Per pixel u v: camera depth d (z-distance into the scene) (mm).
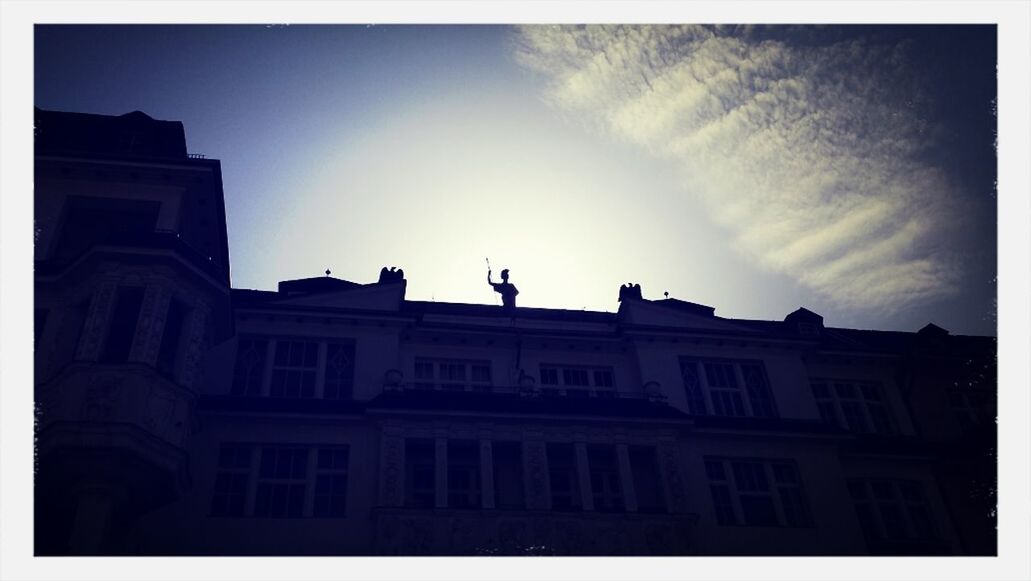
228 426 19875
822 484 22641
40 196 20125
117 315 17875
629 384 24484
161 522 18094
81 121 22375
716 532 20781
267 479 19438
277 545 18281
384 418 20266
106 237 18422
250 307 22156
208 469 19141
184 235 22234
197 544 17953
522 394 22156
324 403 20609
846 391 26969
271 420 20094
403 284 24375
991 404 27281
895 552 22469
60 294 18359
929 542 22953
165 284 18234
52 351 17297
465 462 20828
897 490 24188
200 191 21422
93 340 16891
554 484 21062
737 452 22812
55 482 15750
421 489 20031
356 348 22531
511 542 18656
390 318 23094
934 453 24969
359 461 19969
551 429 20891
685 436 22500
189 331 18469
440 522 18656
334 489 19594
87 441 15539
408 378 22969
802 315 28109
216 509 18719
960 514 24062
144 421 16344
